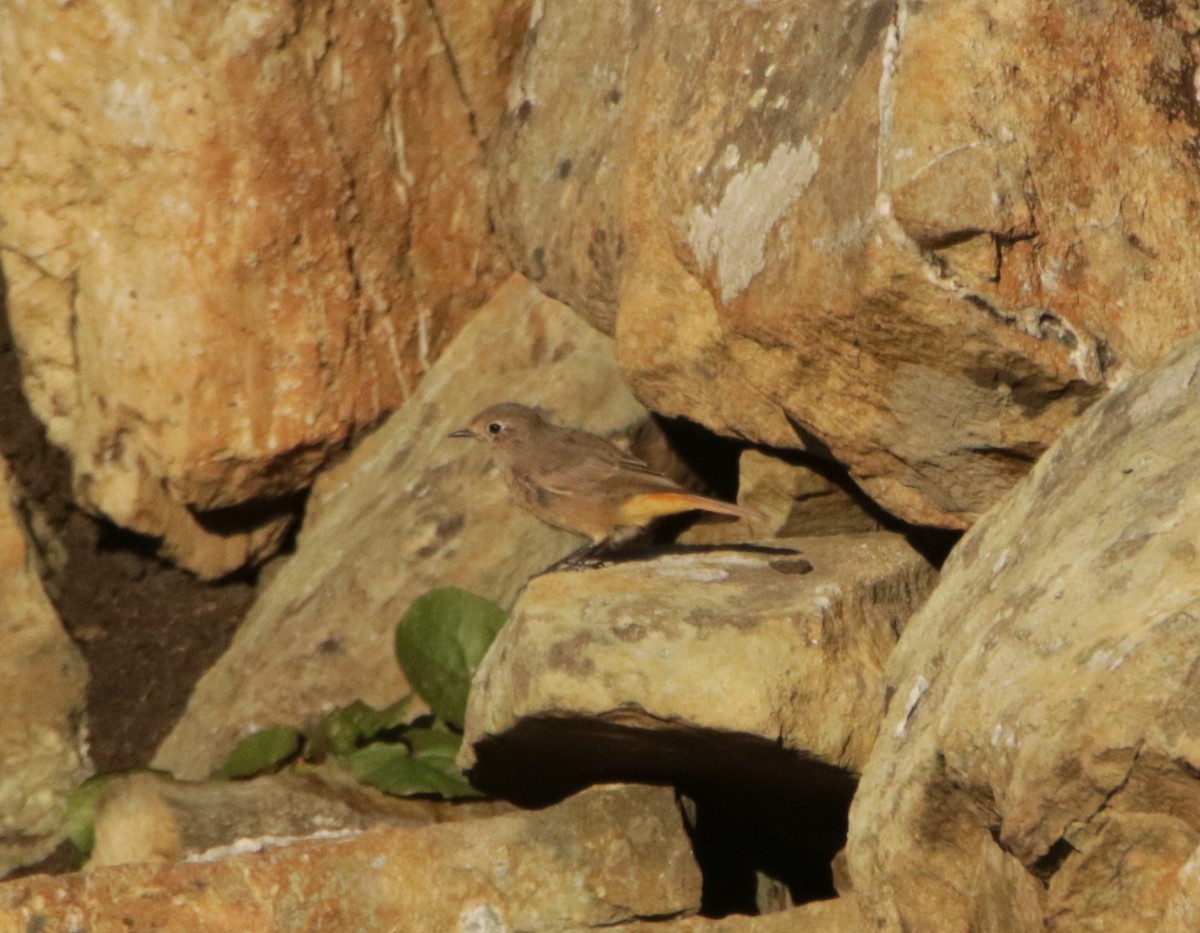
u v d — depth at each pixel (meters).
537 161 13.05
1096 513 8.34
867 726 9.96
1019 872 7.78
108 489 13.70
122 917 10.30
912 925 8.37
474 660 12.27
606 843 10.66
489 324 13.87
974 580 9.12
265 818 11.45
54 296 13.56
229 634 14.14
